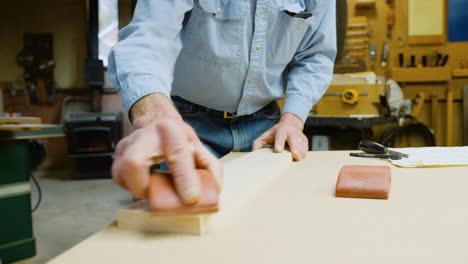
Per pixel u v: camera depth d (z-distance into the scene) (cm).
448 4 361
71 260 35
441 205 51
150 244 39
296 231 42
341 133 231
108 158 403
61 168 460
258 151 90
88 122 391
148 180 40
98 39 434
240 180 60
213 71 101
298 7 102
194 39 94
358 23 363
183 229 42
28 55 450
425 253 36
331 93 250
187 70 102
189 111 113
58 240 226
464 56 363
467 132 354
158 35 73
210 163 43
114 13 438
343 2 204
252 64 101
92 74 417
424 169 77
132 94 62
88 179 396
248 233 42
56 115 457
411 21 365
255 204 53
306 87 114
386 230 42
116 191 343
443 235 40
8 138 181
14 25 454
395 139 257
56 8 451
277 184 65
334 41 121
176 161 40
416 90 365
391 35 370
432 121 361
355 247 37
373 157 92
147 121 56
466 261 34
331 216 47
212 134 113
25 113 456
